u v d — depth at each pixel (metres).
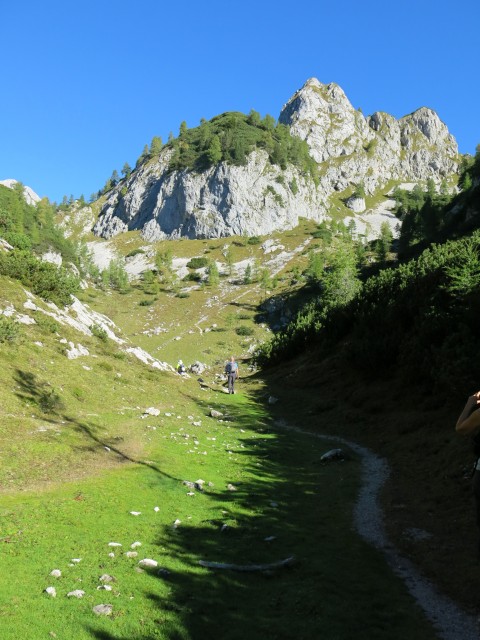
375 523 11.56
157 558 8.36
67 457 13.48
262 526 10.78
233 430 22.64
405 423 21.11
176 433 19.36
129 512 10.49
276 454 18.64
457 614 7.32
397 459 17.70
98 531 9.27
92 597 6.65
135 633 5.94
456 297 24.89
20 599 6.36
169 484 13.00
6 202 163.12
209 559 8.62
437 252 36.25
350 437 22.45
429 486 14.16
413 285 31.16
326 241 196.38
